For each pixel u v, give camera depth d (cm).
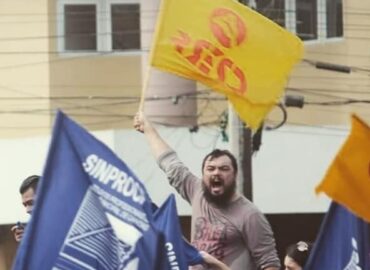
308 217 4081
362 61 3994
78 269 1010
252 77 1347
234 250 1350
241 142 3528
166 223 1223
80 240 1013
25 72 4106
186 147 3884
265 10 3994
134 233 1030
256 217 1348
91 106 4109
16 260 1002
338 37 4034
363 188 1216
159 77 3903
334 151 3966
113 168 1033
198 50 1335
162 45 1330
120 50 4125
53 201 1012
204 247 1360
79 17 4119
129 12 4131
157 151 1409
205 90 3903
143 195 1043
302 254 1484
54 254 1007
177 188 1405
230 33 1341
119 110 4103
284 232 4081
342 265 1219
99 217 1022
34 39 4097
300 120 4031
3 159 3991
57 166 1020
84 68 4109
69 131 1024
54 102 4088
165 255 1048
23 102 4097
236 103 1347
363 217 1218
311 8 4053
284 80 1356
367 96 3991
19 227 1466
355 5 3988
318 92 4031
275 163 3941
